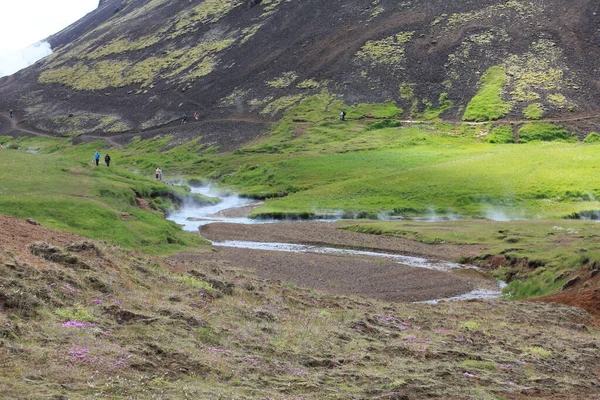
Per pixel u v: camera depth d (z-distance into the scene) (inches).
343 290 1742.1
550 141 5290.4
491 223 2896.2
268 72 7480.3
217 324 891.4
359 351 882.8
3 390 558.6
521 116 5797.2
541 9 7519.7
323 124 6063.0
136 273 1047.0
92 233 2042.3
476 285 1902.1
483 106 5999.0
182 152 5964.6
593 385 851.4
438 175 3836.1
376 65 7017.7
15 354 641.6
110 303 854.5
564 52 6776.6
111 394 600.4
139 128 7057.1
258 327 927.7
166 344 765.9
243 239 2662.4
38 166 2876.5
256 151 5506.9
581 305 1466.5
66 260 956.6
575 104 5954.7
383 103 6422.2
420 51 7111.2
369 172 4288.9
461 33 7263.8
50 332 717.3
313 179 4276.6
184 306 937.5
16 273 828.0
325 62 7308.1
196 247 2251.5
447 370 828.6
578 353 1005.2
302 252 2368.4
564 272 1736.0
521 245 2289.6
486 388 784.9
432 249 2444.6
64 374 622.2
